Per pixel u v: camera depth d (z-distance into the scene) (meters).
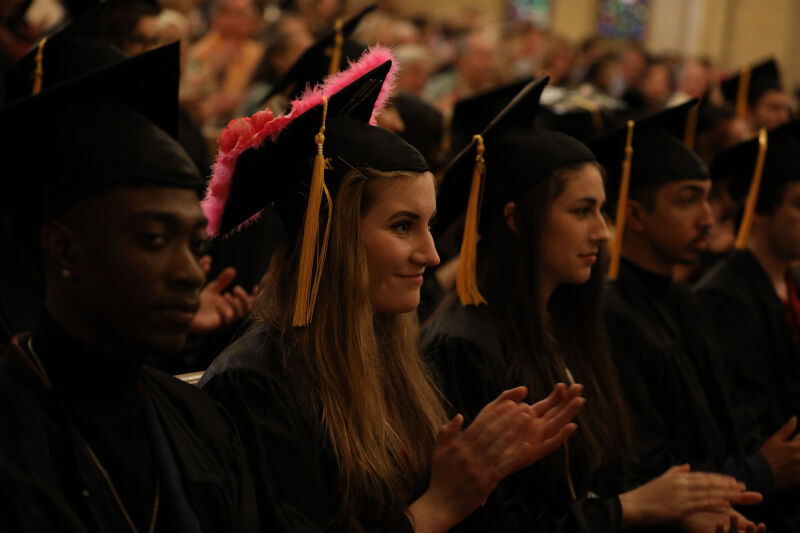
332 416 2.76
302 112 2.79
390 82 3.14
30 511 1.95
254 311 3.00
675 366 4.68
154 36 5.29
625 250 4.93
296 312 2.74
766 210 5.64
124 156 2.02
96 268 2.00
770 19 22.95
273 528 2.58
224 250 5.05
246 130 2.79
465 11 19.61
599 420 3.99
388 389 3.03
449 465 2.75
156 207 2.01
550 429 2.75
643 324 4.71
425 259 2.85
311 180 2.79
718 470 4.57
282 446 2.68
